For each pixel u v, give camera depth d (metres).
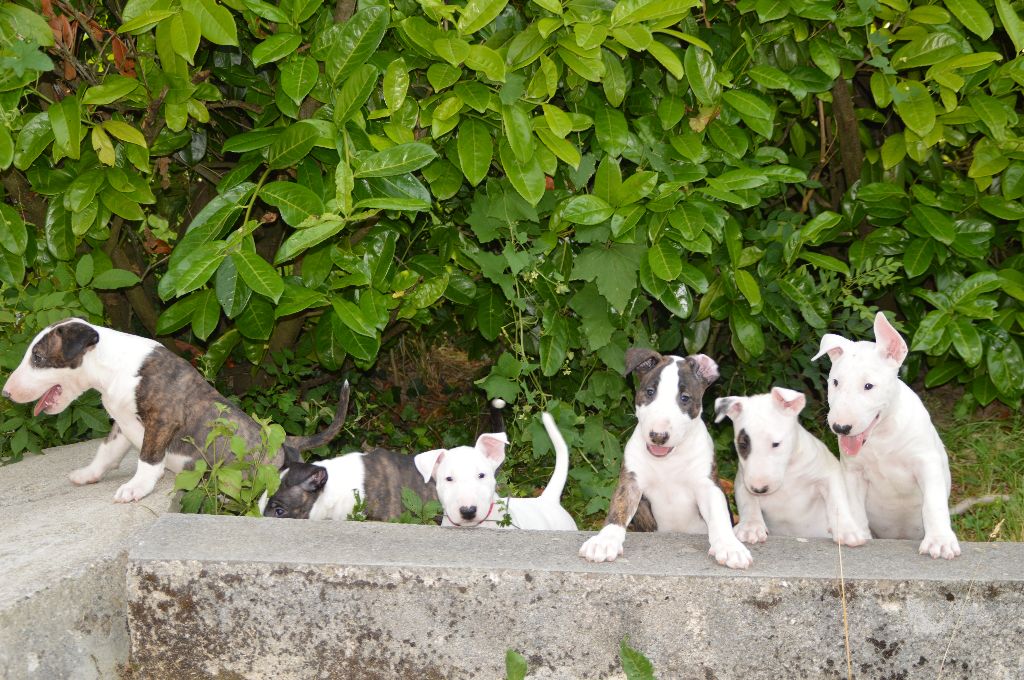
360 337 4.12
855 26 4.33
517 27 3.96
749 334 4.57
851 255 4.70
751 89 4.45
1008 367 4.62
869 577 2.93
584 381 4.89
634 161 4.22
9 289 4.85
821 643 2.94
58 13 4.12
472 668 2.96
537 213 4.41
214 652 2.99
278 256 3.38
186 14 3.57
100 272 4.57
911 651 2.94
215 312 4.04
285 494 3.76
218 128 5.12
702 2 4.40
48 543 3.16
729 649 2.94
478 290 4.85
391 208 3.47
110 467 3.99
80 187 3.97
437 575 2.92
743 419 3.37
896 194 4.51
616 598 2.92
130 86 3.77
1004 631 2.94
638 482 3.43
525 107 3.85
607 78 3.95
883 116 5.14
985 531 4.15
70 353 3.61
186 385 3.80
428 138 4.18
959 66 4.10
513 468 4.94
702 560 3.06
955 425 5.39
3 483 3.97
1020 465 4.80
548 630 2.94
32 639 2.70
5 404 4.47
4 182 4.58
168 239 5.05
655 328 5.42
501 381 4.42
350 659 2.97
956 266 4.73
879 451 3.39
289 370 5.24
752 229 4.73
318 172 4.02
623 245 4.26
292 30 3.83
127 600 2.99
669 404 3.24
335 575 2.93
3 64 3.23
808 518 3.61
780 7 3.97
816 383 5.20
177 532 3.19
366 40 3.71
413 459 4.04
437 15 3.66
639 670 2.81
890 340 3.25
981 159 4.48
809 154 5.52
